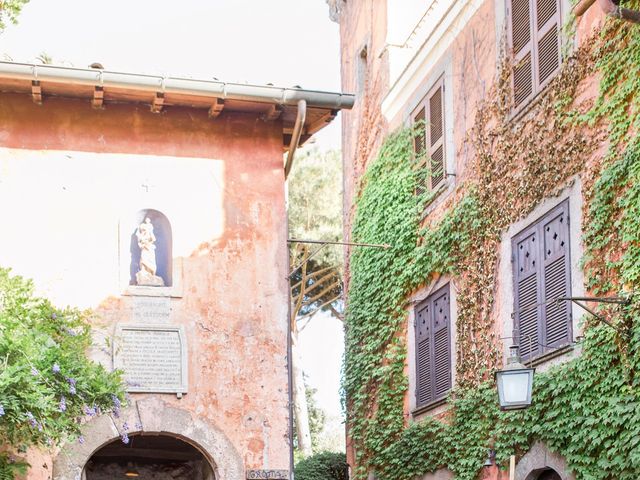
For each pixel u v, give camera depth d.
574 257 11.80
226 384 12.30
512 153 13.46
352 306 17.70
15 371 9.50
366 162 18.39
